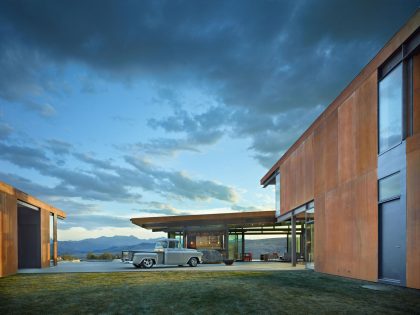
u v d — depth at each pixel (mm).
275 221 30734
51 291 10938
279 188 28062
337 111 16984
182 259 23266
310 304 8383
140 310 7840
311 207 20578
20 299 9484
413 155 11086
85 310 7895
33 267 23688
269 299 9078
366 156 14070
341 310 7695
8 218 18188
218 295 9734
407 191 11281
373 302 8609
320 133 19094
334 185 17000
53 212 27391
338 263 16062
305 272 18141
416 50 11492
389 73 12805
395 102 12344
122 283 12852
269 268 21656
